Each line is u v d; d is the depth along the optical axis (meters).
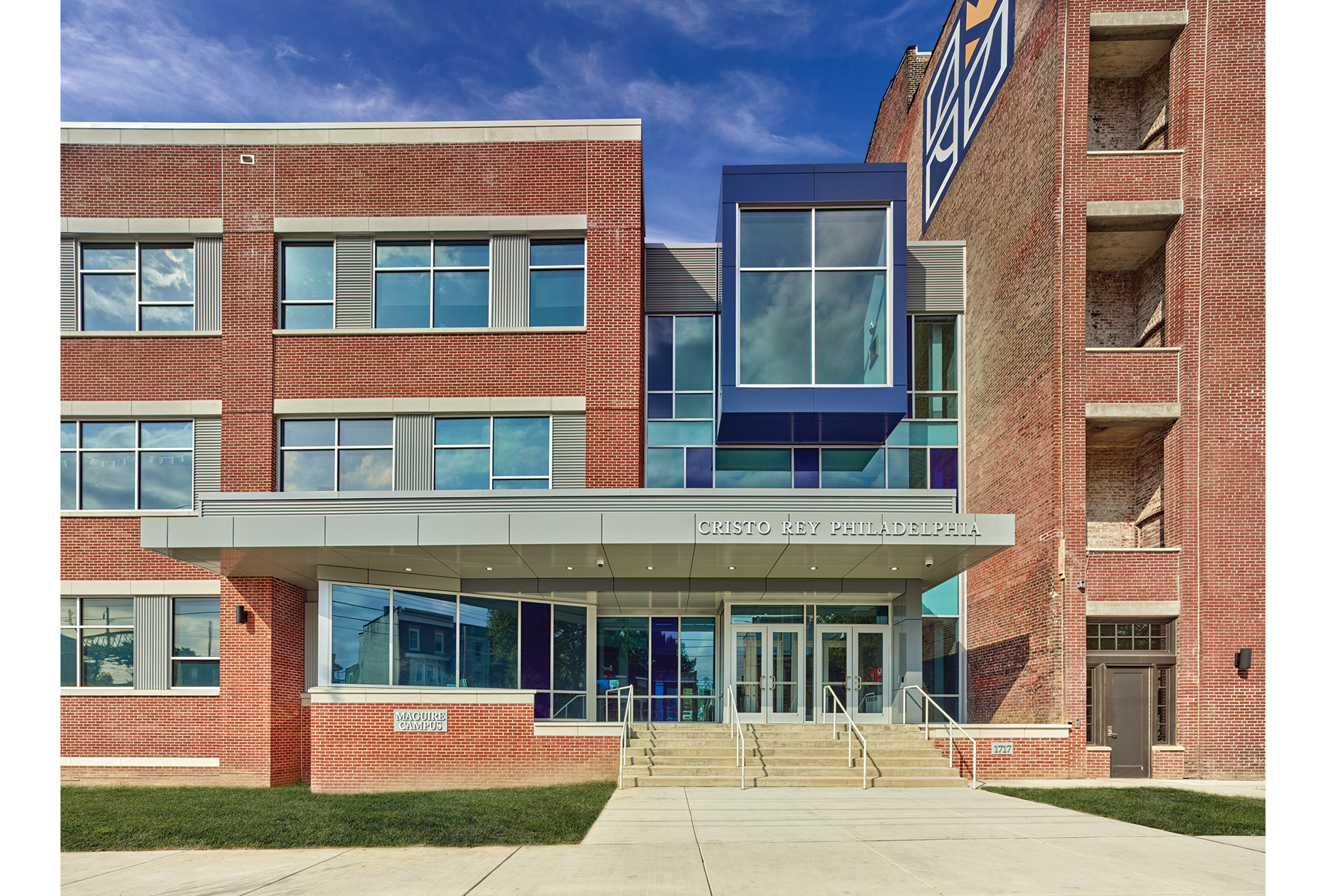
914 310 22.73
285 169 19.66
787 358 19.47
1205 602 17.12
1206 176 17.94
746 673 20.16
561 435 19.28
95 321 19.59
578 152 19.83
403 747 15.63
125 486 19.20
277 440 19.25
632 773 15.07
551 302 19.75
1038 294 18.80
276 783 17.58
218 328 19.41
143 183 19.56
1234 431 17.41
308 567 17.08
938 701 21.27
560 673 20.55
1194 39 18.23
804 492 16.14
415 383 19.31
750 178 19.86
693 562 17.44
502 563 17.25
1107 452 20.16
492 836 10.45
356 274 19.62
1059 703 17.11
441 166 19.75
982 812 12.12
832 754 15.98
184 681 18.59
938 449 22.20
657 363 21.48
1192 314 17.80
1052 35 18.62
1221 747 16.80
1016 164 20.27
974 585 21.73
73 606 18.84
